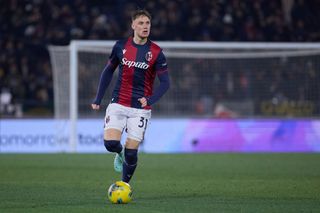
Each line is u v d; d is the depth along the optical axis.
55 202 29.81
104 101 76.38
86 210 27.14
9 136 70.69
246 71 81.69
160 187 36.78
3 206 28.44
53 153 67.38
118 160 32.09
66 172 46.00
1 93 82.75
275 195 33.16
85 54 78.25
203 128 73.50
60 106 72.88
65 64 73.62
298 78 79.50
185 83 80.94
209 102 81.31
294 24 94.75
